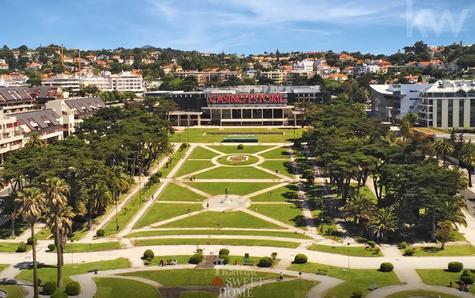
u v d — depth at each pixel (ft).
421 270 451.53
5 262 485.97
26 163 614.75
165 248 520.01
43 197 411.95
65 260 488.85
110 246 527.40
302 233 567.18
